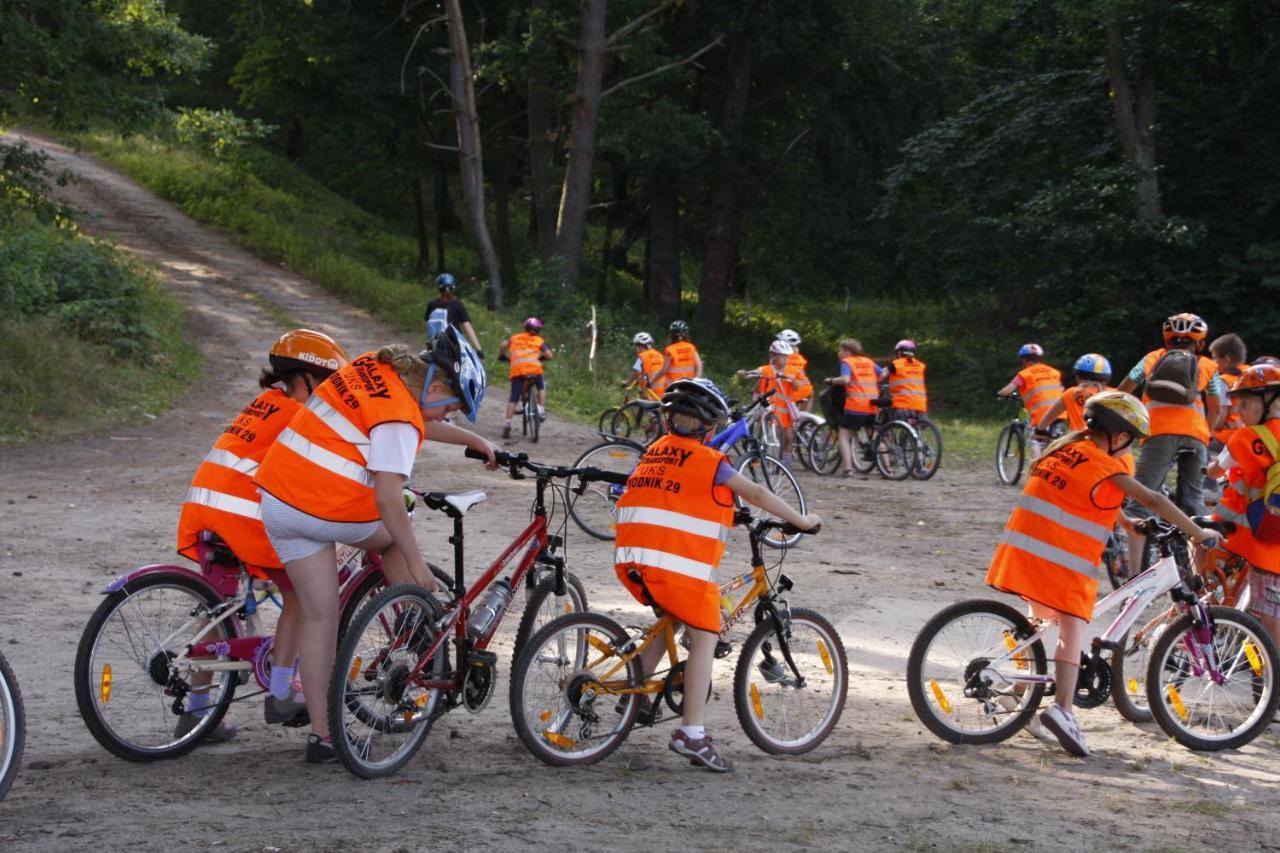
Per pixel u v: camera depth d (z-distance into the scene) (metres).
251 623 5.19
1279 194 26.30
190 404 18.47
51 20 23.36
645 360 17.70
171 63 24.56
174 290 27.55
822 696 5.56
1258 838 4.54
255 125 27.50
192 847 3.88
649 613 7.97
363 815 4.29
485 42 35.66
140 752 4.90
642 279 48.69
